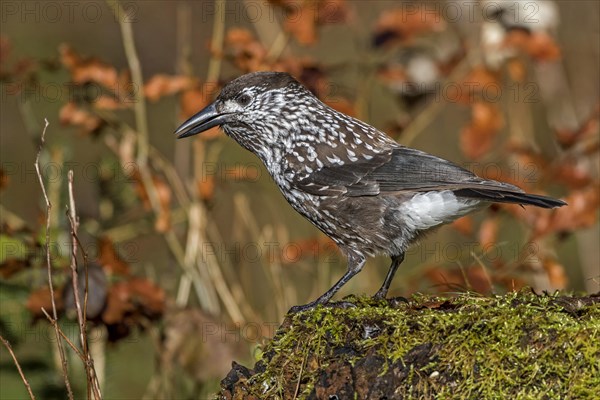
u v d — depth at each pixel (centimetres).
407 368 683
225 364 1053
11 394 1095
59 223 1102
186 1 2108
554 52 1188
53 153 1118
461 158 1920
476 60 1212
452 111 1956
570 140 1167
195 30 2092
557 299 732
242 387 728
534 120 1786
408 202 924
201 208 1180
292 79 993
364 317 728
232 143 1769
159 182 1129
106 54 2077
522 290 766
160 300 1021
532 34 1186
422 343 688
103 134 1153
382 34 1193
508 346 668
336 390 695
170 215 1139
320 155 960
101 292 991
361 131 972
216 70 1136
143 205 1149
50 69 1124
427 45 1241
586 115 1675
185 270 1166
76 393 1100
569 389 652
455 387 670
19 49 2027
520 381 659
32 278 1049
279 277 1217
